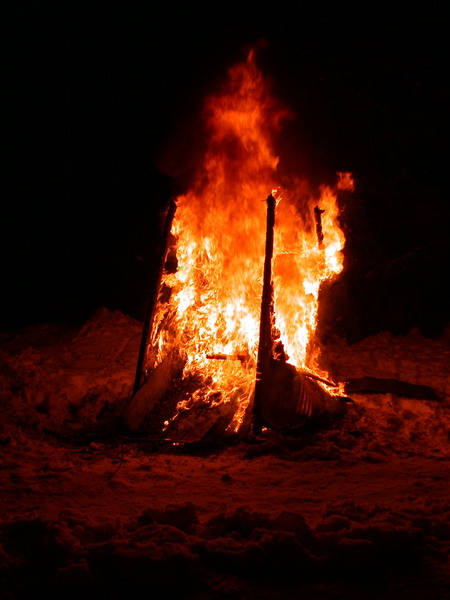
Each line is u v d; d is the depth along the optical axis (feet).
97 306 38.37
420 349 31.22
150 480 18.03
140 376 23.52
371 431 22.67
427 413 24.44
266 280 22.33
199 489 17.19
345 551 12.02
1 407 24.48
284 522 12.97
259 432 21.50
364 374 28.22
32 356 29.50
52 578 11.23
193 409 23.04
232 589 11.25
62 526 13.00
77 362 29.25
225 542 12.66
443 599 10.84
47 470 18.79
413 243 34.83
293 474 18.54
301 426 21.91
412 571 11.85
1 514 14.92
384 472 18.76
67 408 24.52
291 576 11.76
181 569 11.51
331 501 15.97
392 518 13.74
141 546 12.14
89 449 21.04
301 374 23.34
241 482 17.83
